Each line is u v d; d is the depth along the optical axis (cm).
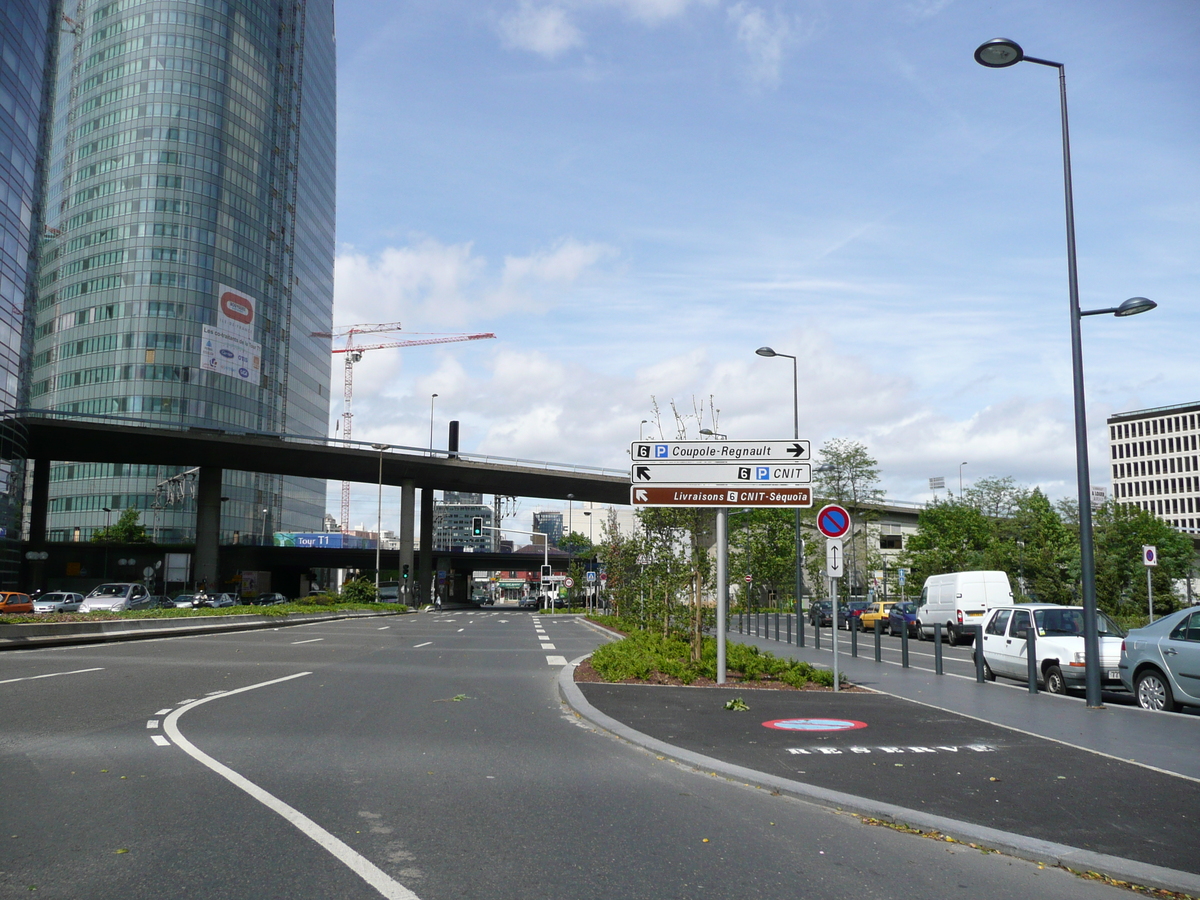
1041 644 1603
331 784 769
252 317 12119
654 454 1608
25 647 2314
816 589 6919
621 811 699
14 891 495
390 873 536
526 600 10462
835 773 835
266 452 7806
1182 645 1283
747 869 561
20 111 5691
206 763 847
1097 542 4806
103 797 709
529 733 1071
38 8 5956
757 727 1102
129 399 10938
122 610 3903
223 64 12006
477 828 640
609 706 1265
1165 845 615
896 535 9619
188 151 11538
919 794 754
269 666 1903
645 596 2384
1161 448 13975
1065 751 959
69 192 11969
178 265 11294
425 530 9544
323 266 14988
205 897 490
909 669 2056
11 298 5597
